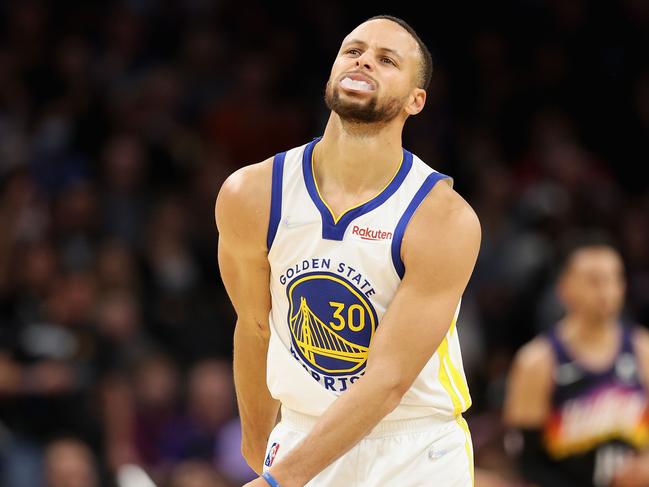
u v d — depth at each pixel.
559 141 22.45
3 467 14.91
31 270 16.70
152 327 17.23
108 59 21.27
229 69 22.02
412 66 6.75
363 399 6.49
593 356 12.61
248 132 21.11
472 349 18.00
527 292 18.84
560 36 23.98
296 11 23.27
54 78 20.59
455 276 6.66
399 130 6.82
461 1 23.94
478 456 15.34
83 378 15.77
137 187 19.30
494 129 22.55
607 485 12.57
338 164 6.80
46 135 19.83
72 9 21.91
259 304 7.19
